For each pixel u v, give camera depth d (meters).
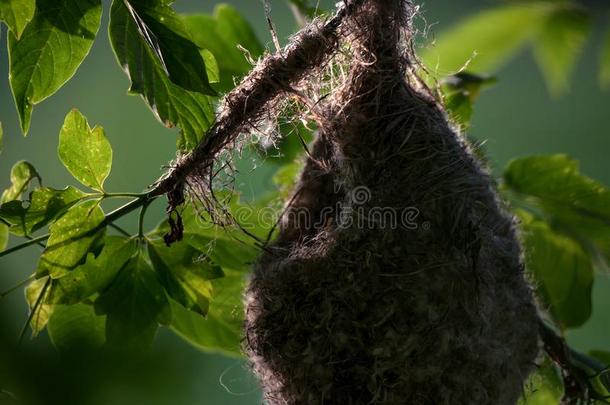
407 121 0.78
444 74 0.81
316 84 0.79
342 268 0.77
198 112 0.75
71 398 0.63
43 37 0.74
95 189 0.78
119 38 0.74
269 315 0.78
